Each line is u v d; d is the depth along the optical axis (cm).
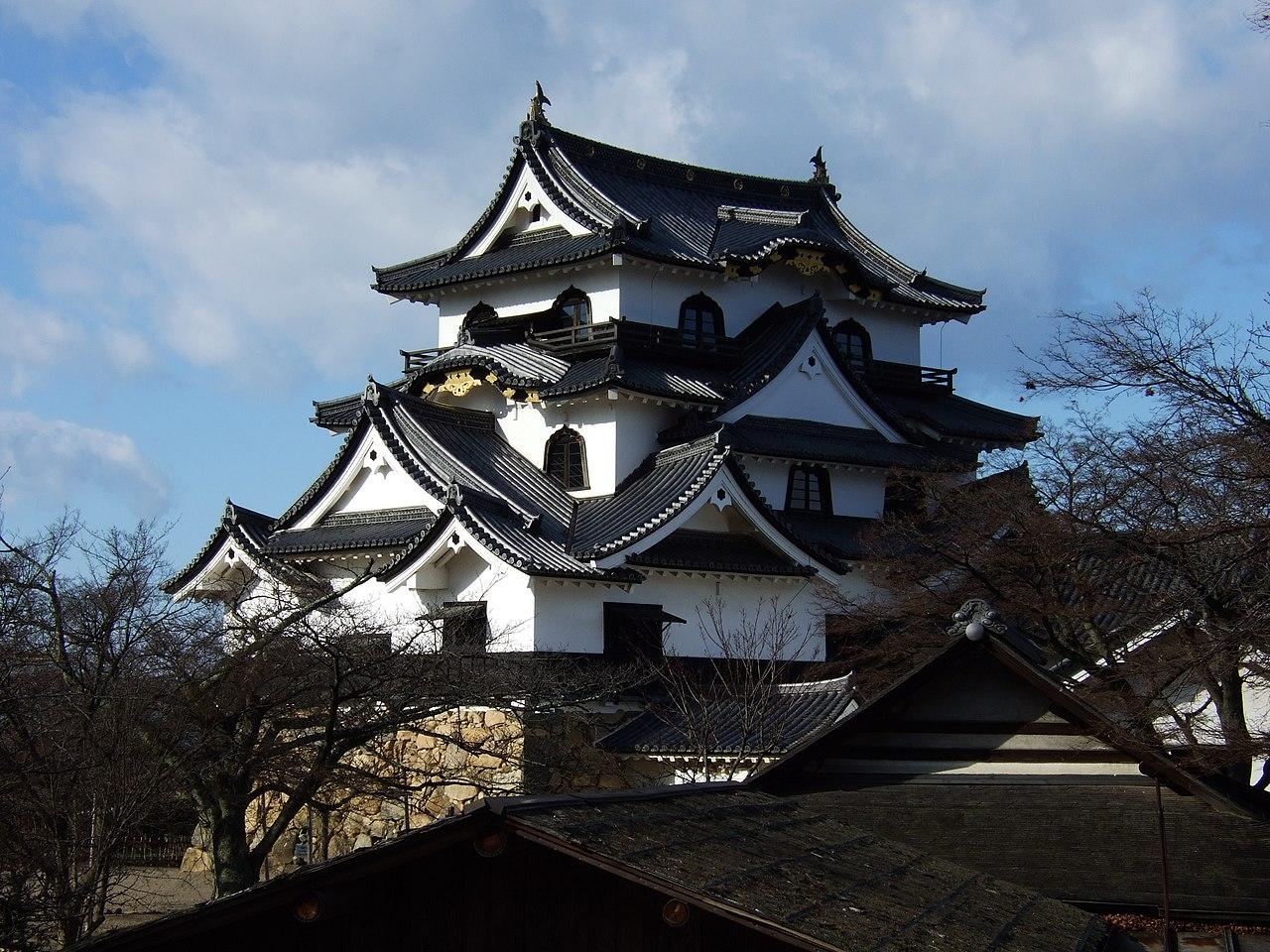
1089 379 2691
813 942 972
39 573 2736
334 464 4575
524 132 5309
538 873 1091
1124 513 2834
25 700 2375
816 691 3766
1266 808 1883
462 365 4778
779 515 4784
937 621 3978
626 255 4847
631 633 4106
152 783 2333
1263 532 2392
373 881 1112
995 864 1741
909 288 5694
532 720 3612
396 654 2934
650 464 4575
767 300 5288
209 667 2842
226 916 1092
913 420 5378
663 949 1066
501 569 4066
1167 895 1606
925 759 1881
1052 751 1853
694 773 3469
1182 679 2828
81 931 2306
